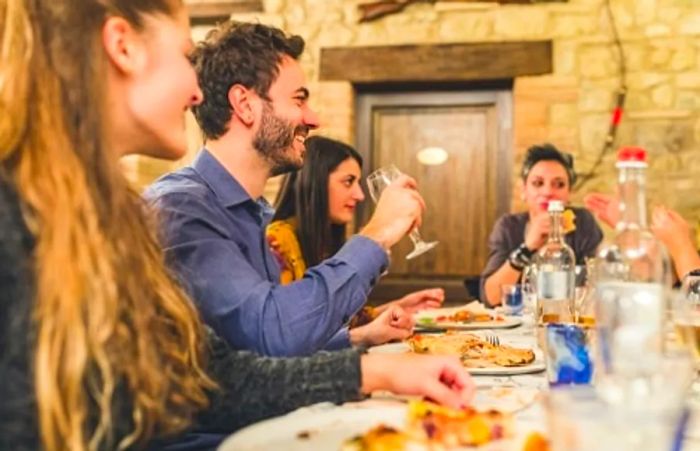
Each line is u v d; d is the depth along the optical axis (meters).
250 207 1.31
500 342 1.54
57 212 0.71
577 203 4.05
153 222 0.91
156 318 0.82
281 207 2.18
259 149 1.30
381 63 4.29
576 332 0.98
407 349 1.38
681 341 1.05
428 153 4.43
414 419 0.72
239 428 0.90
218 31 1.36
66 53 0.76
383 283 4.43
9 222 0.68
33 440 0.67
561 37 4.11
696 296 1.27
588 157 4.06
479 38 4.20
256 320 1.07
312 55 4.36
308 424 0.76
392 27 4.30
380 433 0.69
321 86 4.35
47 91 0.75
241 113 1.29
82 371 0.69
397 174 1.42
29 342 0.68
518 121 4.15
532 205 3.16
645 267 1.01
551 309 1.49
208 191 1.22
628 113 4.04
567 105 4.09
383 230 1.23
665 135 3.99
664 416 0.52
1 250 0.67
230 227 1.23
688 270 1.78
